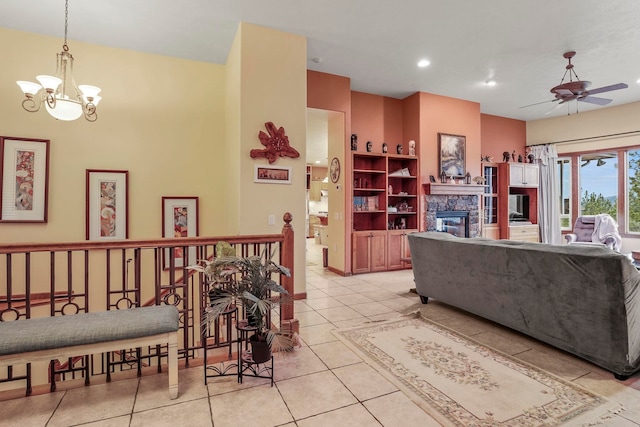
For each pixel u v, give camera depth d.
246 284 2.24
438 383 2.15
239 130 3.80
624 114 6.52
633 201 6.52
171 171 4.53
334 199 5.83
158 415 1.84
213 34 3.98
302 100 4.09
